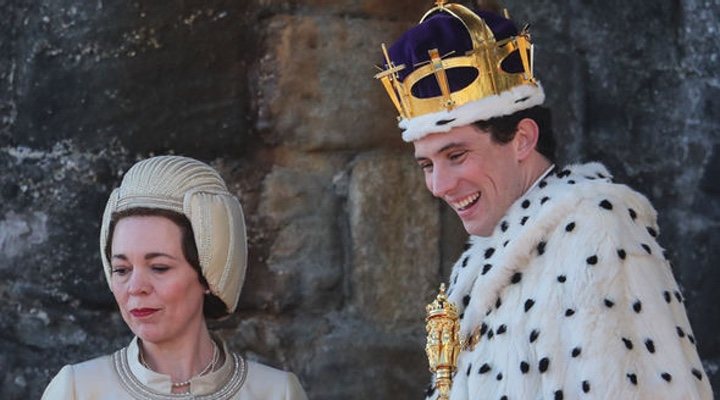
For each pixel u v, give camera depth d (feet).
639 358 26.78
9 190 42.52
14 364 42.19
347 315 42.60
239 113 42.14
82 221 42.11
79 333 42.19
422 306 42.75
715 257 45.27
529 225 28.19
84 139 42.14
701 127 45.62
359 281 42.52
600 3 45.14
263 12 42.24
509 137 29.27
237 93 42.19
